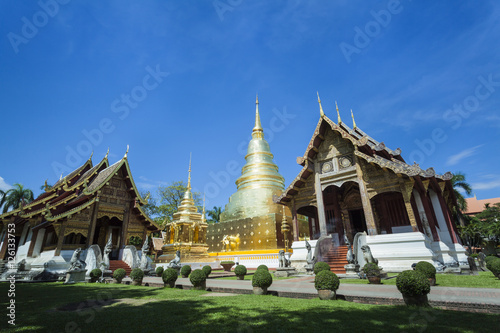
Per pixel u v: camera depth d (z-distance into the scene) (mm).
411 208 16500
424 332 4871
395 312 6336
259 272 9977
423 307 6688
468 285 9859
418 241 15688
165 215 47719
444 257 16609
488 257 18281
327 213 23734
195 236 29500
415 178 16797
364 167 18922
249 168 37688
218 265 28312
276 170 38062
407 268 15211
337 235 22344
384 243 16719
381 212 21156
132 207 24938
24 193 43562
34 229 22281
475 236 44750
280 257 17906
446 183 21781
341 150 20391
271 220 29594
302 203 21297
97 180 25438
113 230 26438
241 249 30609
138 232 25328
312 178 21281
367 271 11570
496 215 48625
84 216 21609
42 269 19000
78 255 16891
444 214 20203
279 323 5609
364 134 24625
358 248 15961
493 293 7797
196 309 7191
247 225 31172
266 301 8156
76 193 24859
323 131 21453
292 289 9859
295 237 20781
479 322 5402
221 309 7094
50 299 9641
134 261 21688
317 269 13820
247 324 5605
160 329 5430
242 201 33781
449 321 5535
